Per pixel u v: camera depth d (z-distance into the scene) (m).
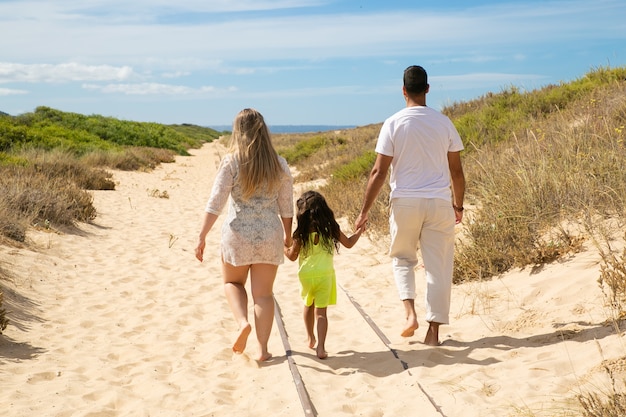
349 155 21.25
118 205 14.92
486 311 5.37
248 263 4.50
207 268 8.61
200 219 13.31
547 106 14.95
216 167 30.86
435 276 4.70
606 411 2.99
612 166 6.88
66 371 4.68
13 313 5.97
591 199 6.46
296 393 4.03
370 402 3.88
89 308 6.57
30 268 7.66
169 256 9.30
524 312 5.10
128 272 8.23
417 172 4.62
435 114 4.64
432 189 4.59
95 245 9.91
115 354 5.16
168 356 5.09
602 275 4.68
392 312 6.09
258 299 4.69
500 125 14.04
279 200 4.64
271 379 4.38
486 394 3.72
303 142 31.11
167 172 26.80
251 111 4.52
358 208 10.88
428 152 4.59
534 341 4.48
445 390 3.83
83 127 38.72
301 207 4.88
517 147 9.27
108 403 4.09
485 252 6.41
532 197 6.98
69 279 7.70
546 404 3.36
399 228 4.70
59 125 37.41
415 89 4.68
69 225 10.87
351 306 6.39
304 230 4.86
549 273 5.66
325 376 4.42
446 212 4.62
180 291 7.34
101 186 17.86
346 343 5.23
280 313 6.30
